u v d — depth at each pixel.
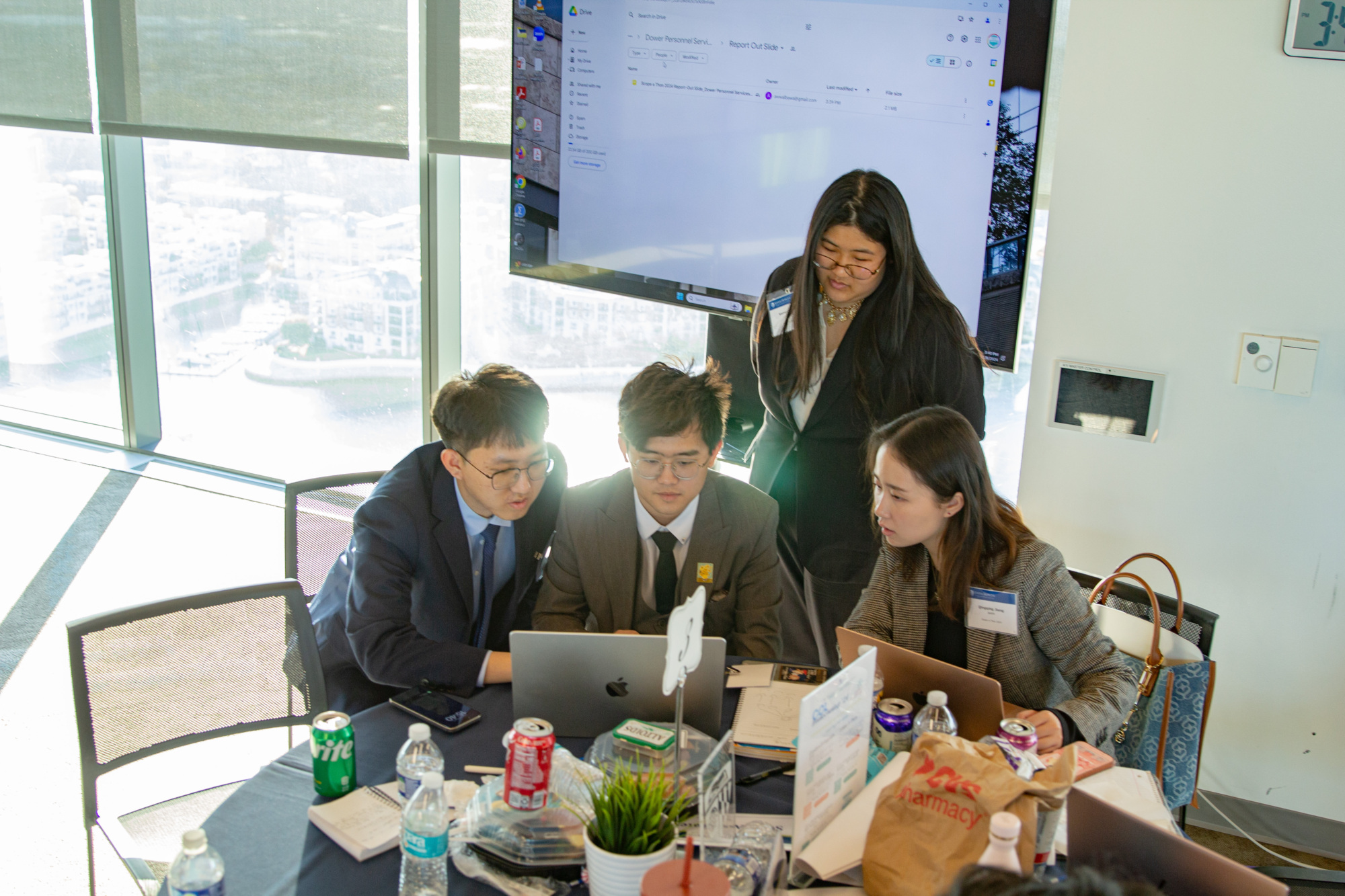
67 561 3.94
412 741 1.46
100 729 1.73
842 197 2.57
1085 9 2.44
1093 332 2.60
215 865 1.24
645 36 2.80
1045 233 2.81
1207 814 2.72
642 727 1.57
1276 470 2.49
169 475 4.70
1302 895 1.71
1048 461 2.72
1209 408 2.52
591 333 3.68
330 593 2.22
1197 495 2.57
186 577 3.82
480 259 3.78
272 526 4.25
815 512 2.85
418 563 2.05
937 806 1.27
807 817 1.36
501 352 3.85
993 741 1.52
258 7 3.65
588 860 1.26
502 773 1.57
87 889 2.25
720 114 2.75
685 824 1.44
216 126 3.85
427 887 1.30
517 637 1.63
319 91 3.62
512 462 1.93
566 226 3.08
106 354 4.86
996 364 2.56
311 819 1.46
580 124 2.97
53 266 4.81
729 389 2.08
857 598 2.84
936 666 1.66
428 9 3.32
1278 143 2.34
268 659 1.92
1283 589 2.54
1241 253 2.42
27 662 3.25
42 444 5.02
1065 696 2.05
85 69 4.15
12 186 4.76
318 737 1.49
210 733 1.86
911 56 2.49
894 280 2.59
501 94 3.31
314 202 4.09
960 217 2.51
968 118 2.46
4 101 4.37
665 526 2.15
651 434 1.92
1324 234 2.34
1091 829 1.20
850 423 2.72
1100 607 2.15
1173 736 2.04
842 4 2.53
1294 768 2.62
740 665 1.96
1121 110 2.45
